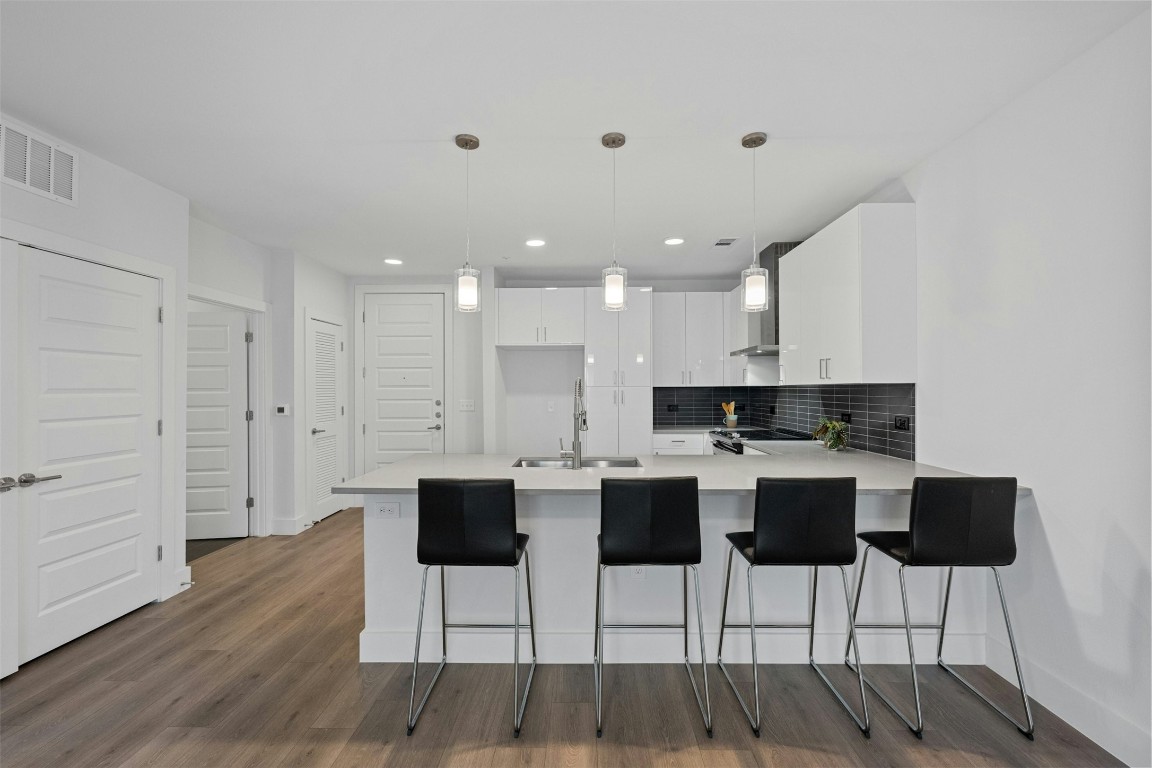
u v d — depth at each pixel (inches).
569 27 71.1
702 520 103.3
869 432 136.8
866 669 99.7
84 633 110.3
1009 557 82.6
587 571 103.1
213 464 181.5
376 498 103.1
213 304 165.5
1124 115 71.3
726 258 195.8
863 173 117.5
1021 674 83.2
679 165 113.9
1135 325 70.8
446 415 225.5
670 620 103.5
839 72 81.0
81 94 87.2
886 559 102.3
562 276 226.7
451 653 102.7
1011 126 89.4
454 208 141.6
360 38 73.4
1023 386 87.9
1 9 67.1
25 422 98.2
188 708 87.2
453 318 225.6
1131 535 72.1
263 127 98.0
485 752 77.4
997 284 92.7
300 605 127.6
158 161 112.6
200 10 67.7
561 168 115.6
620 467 117.2
